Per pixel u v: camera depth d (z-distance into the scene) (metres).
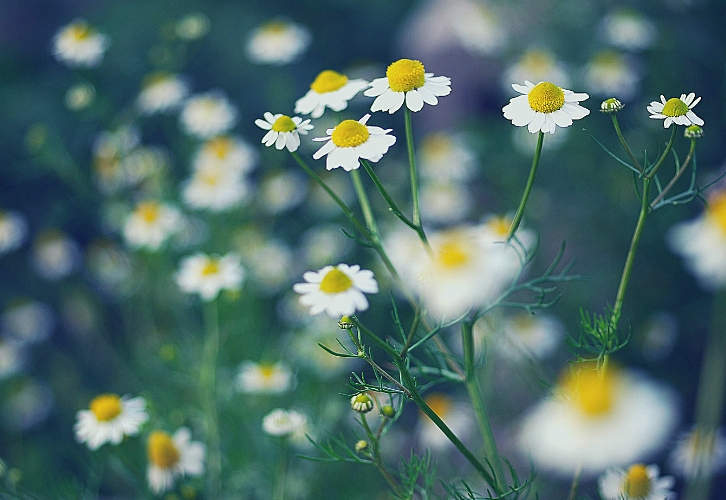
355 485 0.57
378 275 0.66
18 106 1.01
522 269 0.44
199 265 0.59
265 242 0.75
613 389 0.34
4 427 0.74
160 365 0.62
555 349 0.63
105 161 0.72
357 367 0.65
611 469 0.45
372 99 0.72
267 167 0.85
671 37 0.75
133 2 1.10
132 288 0.74
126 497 0.63
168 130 0.82
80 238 0.95
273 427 0.50
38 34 1.13
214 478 0.54
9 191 0.96
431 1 0.98
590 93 0.74
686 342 0.69
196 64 1.08
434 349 0.45
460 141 0.79
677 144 0.70
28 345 0.83
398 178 0.84
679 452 0.52
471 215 0.80
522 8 0.81
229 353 0.63
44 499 0.57
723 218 0.48
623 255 0.72
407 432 0.62
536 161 0.42
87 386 0.81
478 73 0.85
